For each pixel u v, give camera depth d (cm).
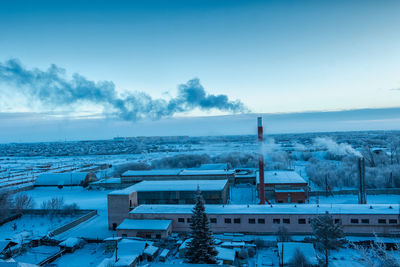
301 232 5541
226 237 5525
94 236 5941
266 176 9706
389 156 14162
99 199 9475
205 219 4025
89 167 18112
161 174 10394
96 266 4581
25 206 7812
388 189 8975
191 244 4003
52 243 5525
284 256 4562
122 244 5106
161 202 7650
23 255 5012
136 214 6041
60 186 11438
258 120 7225
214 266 2714
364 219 5400
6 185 11844
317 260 4350
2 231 6253
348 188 10094
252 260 4691
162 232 5497
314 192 8988
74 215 7388
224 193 7938
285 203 8000
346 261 4338
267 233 5650
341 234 4250
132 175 10638
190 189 7612
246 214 5734
